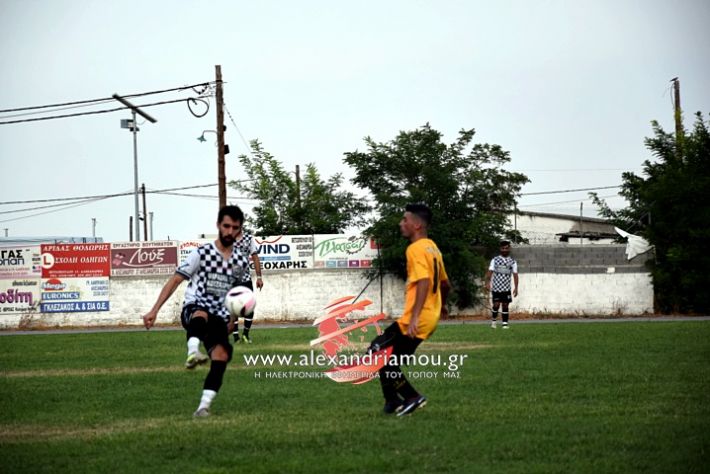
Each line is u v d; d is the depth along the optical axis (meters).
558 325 46.38
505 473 11.95
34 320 62.50
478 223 61.34
